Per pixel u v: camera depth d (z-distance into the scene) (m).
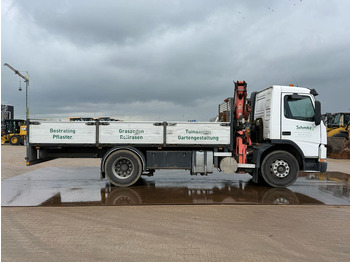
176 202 6.08
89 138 7.64
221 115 8.78
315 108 7.47
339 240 3.98
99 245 3.75
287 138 7.67
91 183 8.35
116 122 7.65
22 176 9.66
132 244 3.79
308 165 7.78
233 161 7.75
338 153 17.28
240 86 7.91
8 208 5.55
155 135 7.68
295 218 4.98
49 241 3.88
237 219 4.89
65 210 5.43
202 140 7.72
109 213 5.23
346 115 21.09
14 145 29.42
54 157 8.05
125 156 7.62
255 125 8.50
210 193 7.05
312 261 3.33
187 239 3.96
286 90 7.69
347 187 8.00
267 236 4.10
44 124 7.61
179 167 7.86
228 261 3.32
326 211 5.43
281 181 7.68
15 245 3.75
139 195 6.77
